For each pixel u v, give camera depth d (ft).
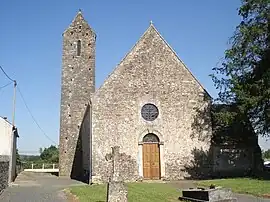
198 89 101.30
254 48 87.61
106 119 96.37
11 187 86.63
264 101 85.76
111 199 48.83
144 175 95.71
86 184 92.53
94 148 94.58
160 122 98.48
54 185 91.35
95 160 94.02
